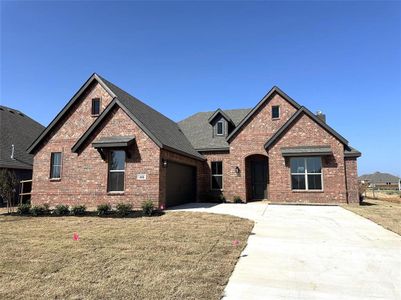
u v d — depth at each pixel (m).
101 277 5.31
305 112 17.97
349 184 17.58
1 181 14.80
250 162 21.16
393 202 21.06
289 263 6.23
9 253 6.89
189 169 19.55
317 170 17.53
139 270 5.67
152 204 13.26
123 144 14.66
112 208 15.17
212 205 17.48
